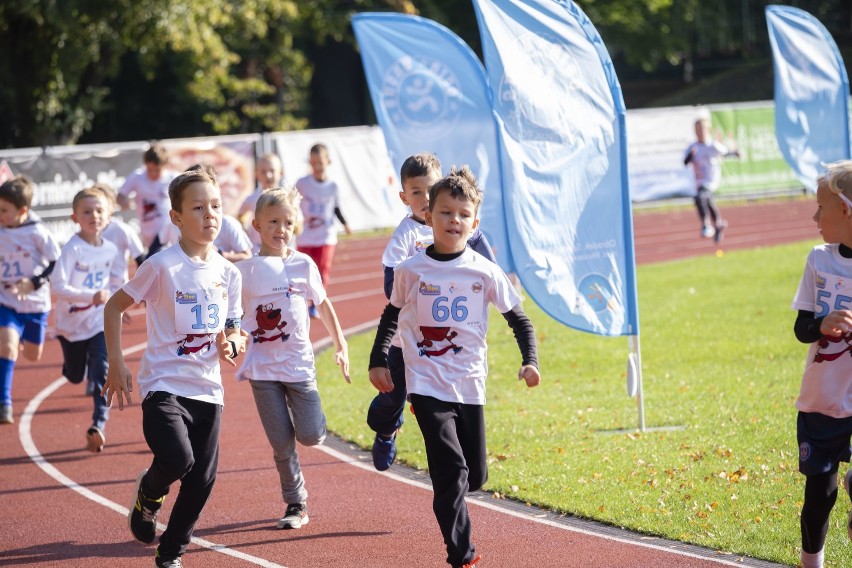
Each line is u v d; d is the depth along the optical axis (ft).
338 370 62.80
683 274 97.04
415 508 36.81
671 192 165.58
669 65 327.06
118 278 47.44
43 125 174.60
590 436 44.50
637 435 44.14
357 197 145.28
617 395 52.16
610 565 30.01
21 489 40.73
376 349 28.37
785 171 178.70
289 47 234.38
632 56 299.58
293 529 34.76
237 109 238.48
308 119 256.73
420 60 64.59
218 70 208.03
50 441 48.39
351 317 84.84
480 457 28.09
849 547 30.19
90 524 36.11
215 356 29.63
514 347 67.51
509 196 45.19
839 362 25.96
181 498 29.04
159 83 234.99
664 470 38.60
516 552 31.58
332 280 107.86
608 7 282.36
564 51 44.37
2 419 50.96
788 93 78.13
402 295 28.32
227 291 30.12
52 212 114.11
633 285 44.96
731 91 294.46
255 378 34.42
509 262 65.62
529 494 36.91
